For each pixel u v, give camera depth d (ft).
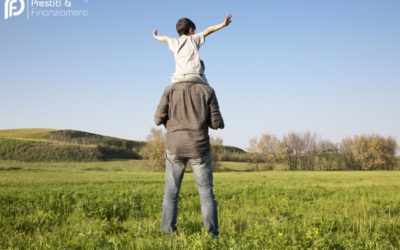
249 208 29.07
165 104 17.06
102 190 47.73
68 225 20.99
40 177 114.93
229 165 413.39
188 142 16.51
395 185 70.64
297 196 40.88
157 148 312.09
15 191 44.96
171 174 17.22
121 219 24.79
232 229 18.78
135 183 77.77
